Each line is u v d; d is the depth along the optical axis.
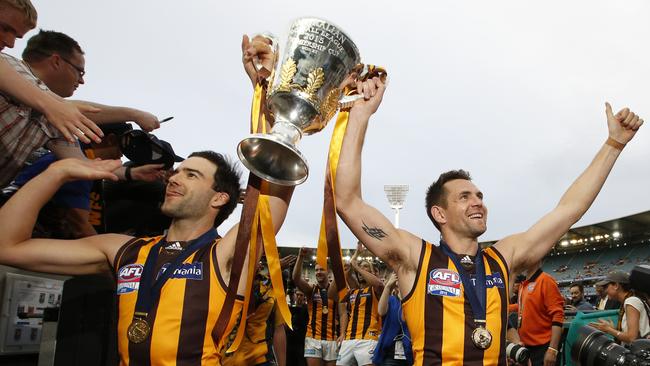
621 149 2.54
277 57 1.84
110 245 2.06
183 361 1.80
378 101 2.21
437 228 2.69
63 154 2.09
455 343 2.17
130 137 2.56
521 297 5.47
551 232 2.47
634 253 36.97
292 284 8.33
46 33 2.36
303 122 1.75
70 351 2.09
